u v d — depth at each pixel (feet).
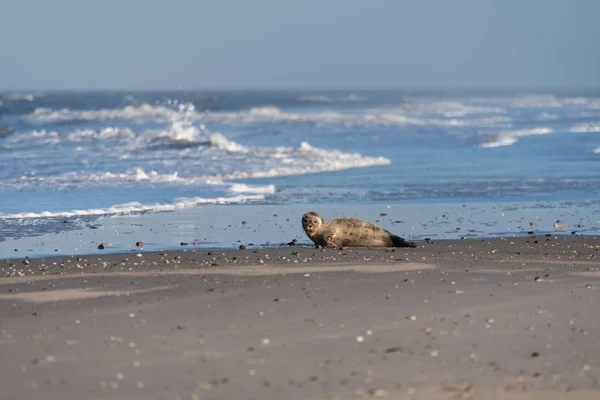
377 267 145.89
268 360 87.76
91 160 351.87
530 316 107.86
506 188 282.77
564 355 90.43
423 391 78.07
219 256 160.04
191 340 95.71
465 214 225.35
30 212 221.05
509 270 143.13
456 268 144.97
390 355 89.71
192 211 229.86
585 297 119.85
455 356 89.61
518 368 85.71
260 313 109.09
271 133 545.44
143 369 84.69
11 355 89.76
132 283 131.13
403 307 112.37
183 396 76.59
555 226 204.85
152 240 183.21
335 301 116.37
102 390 78.38
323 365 86.02
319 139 504.02
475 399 76.13
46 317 107.45
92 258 157.58
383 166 359.66
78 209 228.02
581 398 76.89
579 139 496.23
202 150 396.78
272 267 146.41
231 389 78.48
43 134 484.74
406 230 197.77
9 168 318.65
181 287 127.44
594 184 292.81
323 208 237.04
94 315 108.47
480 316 107.55
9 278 136.26
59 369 84.74
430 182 301.22
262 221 213.46
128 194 259.39
